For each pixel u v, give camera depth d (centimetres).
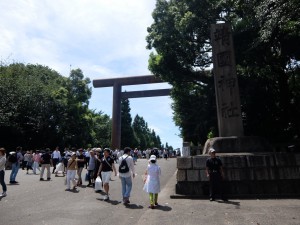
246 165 1023
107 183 969
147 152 3956
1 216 744
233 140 1132
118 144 3556
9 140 3070
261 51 1688
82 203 909
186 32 1936
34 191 1148
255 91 1866
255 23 1464
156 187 842
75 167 1217
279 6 1084
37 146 3362
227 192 1011
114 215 753
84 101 4072
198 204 879
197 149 1994
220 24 1268
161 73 2153
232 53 1229
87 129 4009
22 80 3441
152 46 2080
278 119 1886
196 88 2442
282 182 1004
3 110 2941
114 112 3609
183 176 1038
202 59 2102
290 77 1941
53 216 741
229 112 1189
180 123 2750
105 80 3678
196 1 1845
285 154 1024
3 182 1034
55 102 3425
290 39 1614
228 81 1210
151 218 712
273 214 719
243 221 660
